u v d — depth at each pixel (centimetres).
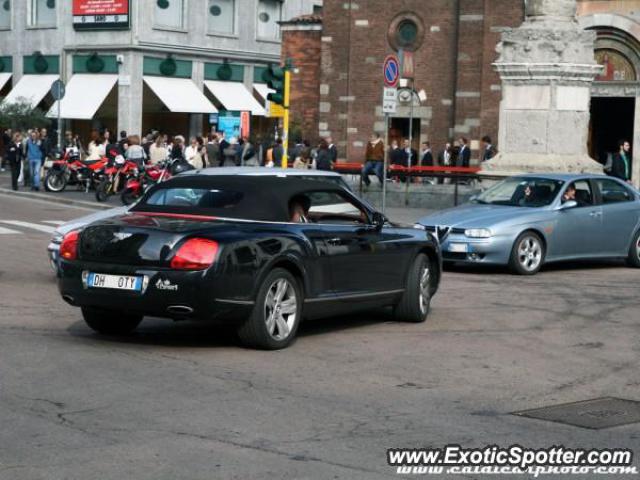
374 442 943
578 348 1459
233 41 7781
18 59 7706
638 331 1608
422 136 5531
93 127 7381
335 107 5731
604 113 5678
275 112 3362
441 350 1413
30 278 1997
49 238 2753
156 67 7306
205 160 4625
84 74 7362
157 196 1461
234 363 1276
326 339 1468
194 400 1081
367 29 5644
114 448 900
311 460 880
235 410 1045
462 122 5397
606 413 1087
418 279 1619
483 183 3391
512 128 3356
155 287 1294
